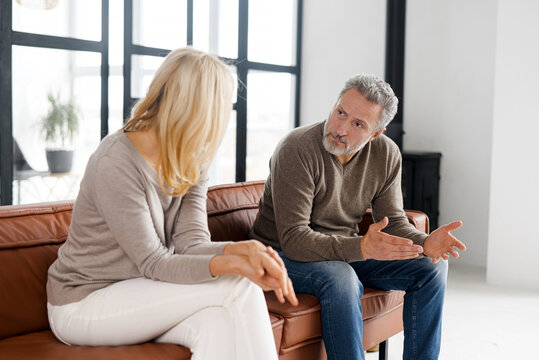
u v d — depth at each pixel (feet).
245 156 14.90
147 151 5.37
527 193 13.56
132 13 11.76
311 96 16.57
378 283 7.71
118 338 5.18
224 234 8.23
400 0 15.64
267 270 4.91
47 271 6.12
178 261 5.13
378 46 15.76
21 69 10.16
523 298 12.90
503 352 9.72
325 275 6.68
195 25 13.37
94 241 5.36
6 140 9.96
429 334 7.49
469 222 16.11
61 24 10.66
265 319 5.05
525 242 13.66
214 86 5.17
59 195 10.99
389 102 7.27
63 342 5.42
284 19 16.02
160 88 5.27
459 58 15.96
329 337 6.66
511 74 13.50
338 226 7.89
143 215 5.24
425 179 15.74
